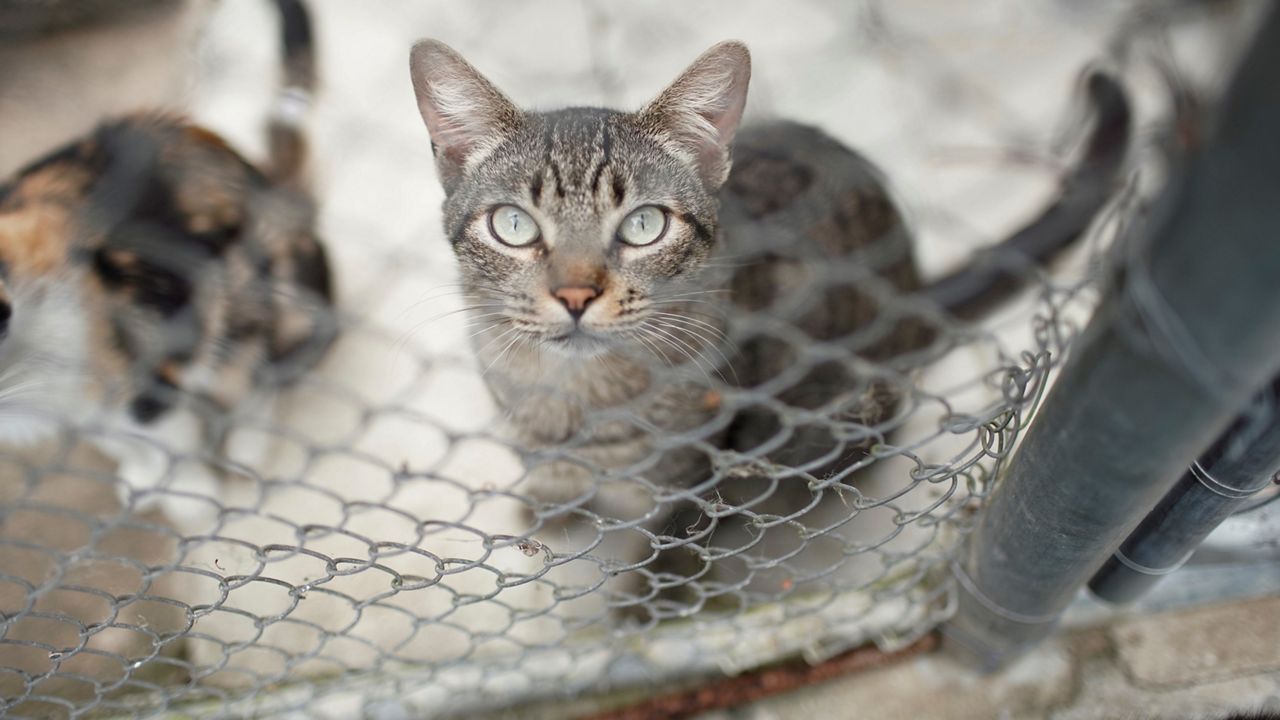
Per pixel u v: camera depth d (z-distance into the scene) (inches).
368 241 22.0
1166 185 12.3
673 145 19.8
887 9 20.5
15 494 21.5
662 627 20.0
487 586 20.9
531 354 19.9
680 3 24.7
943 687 19.9
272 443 22.5
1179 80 13.8
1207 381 12.9
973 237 21.2
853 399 16.9
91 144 22.1
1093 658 20.0
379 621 20.6
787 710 19.8
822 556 20.4
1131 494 14.7
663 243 19.4
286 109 23.3
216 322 22.1
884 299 18.0
